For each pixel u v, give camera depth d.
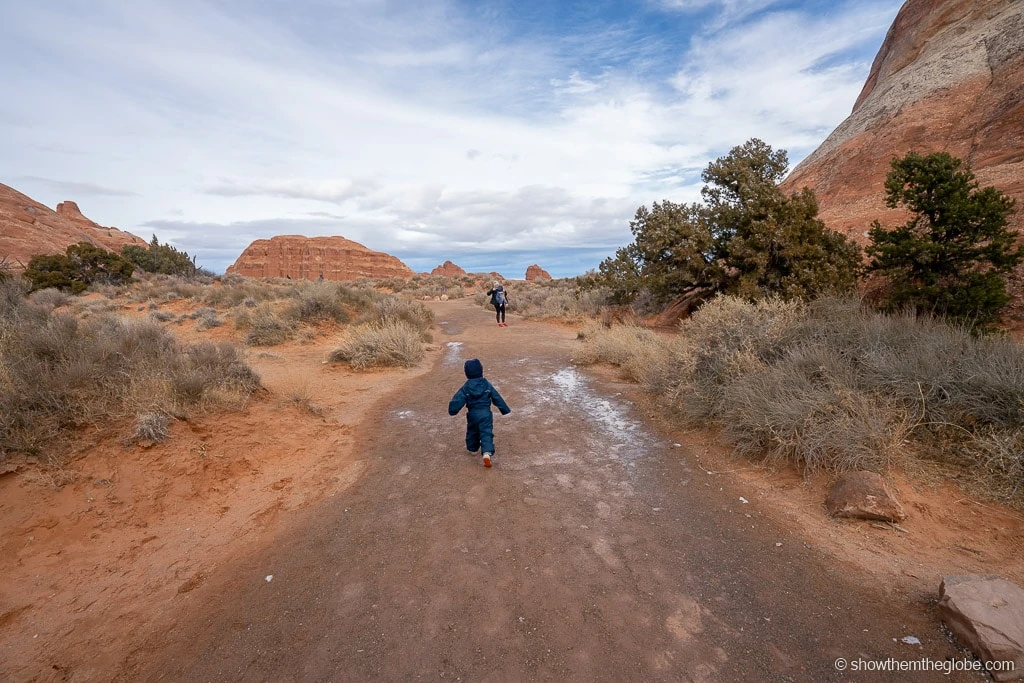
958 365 5.14
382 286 37.97
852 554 3.59
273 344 12.94
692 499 4.59
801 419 5.02
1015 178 14.37
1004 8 23.91
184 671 2.75
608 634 2.89
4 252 36.41
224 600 3.38
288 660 2.79
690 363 7.23
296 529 4.33
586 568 3.56
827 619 2.95
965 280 10.01
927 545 3.59
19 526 3.80
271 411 7.00
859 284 13.20
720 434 5.96
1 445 4.25
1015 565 3.28
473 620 3.06
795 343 6.66
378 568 3.67
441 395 8.74
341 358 11.12
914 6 33.53
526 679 2.58
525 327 17.64
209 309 16.73
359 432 6.90
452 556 3.78
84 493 4.27
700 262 13.84
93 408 5.13
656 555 3.71
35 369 5.15
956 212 9.85
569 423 6.94
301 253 109.69
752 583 3.33
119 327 7.90
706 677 2.55
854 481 4.19
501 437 6.43
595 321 16.16
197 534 4.23
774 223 13.09
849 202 21.05
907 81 26.00
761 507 4.37
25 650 2.92
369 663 2.74
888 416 4.77
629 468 5.36
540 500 4.65
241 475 5.29
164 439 5.20
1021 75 18.83
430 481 5.18
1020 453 4.09
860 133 26.16
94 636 3.04
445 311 24.48
